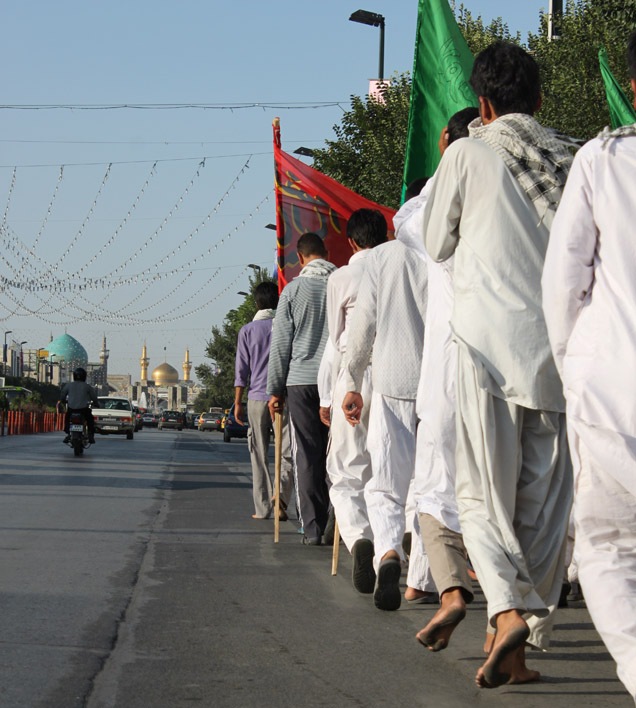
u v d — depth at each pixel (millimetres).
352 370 5609
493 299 3721
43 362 153500
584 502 3102
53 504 10367
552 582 3770
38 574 6141
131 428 41938
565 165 3830
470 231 3818
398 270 5469
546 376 3678
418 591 5461
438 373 4324
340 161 24062
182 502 11078
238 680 3965
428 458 4281
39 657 4195
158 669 4098
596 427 3025
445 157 3898
